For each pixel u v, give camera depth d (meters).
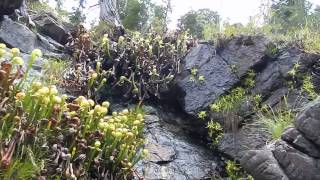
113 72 6.25
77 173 3.45
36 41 7.23
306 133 4.00
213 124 5.71
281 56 5.88
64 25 8.73
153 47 6.90
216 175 5.21
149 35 7.07
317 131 3.95
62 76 5.94
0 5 6.72
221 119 5.72
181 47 6.80
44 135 3.28
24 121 3.17
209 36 6.77
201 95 6.01
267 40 6.02
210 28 6.93
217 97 5.91
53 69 6.00
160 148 5.34
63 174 3.30
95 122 3.76
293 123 4.27
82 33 7.17
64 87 5.82
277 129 4.70
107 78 6.42
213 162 5.43
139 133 4.98
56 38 8.03
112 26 8.39
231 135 5.54
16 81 4.41
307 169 3.93
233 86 5.96
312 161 3.95
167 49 6.74
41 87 3.37
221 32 6.59
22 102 3.27
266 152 4.21
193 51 6.52
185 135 5.93
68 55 7.32
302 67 5.68
